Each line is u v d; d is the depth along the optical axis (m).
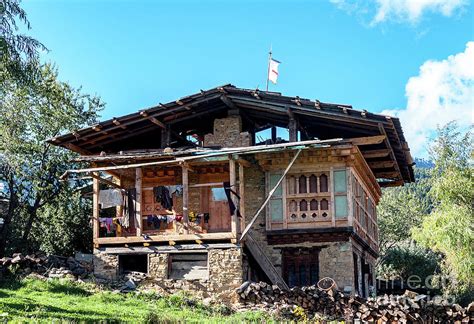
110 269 26.25
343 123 26.52
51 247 34.09
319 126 27.84
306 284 25.95
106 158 26.77
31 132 33.03
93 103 35.09
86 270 26.06
